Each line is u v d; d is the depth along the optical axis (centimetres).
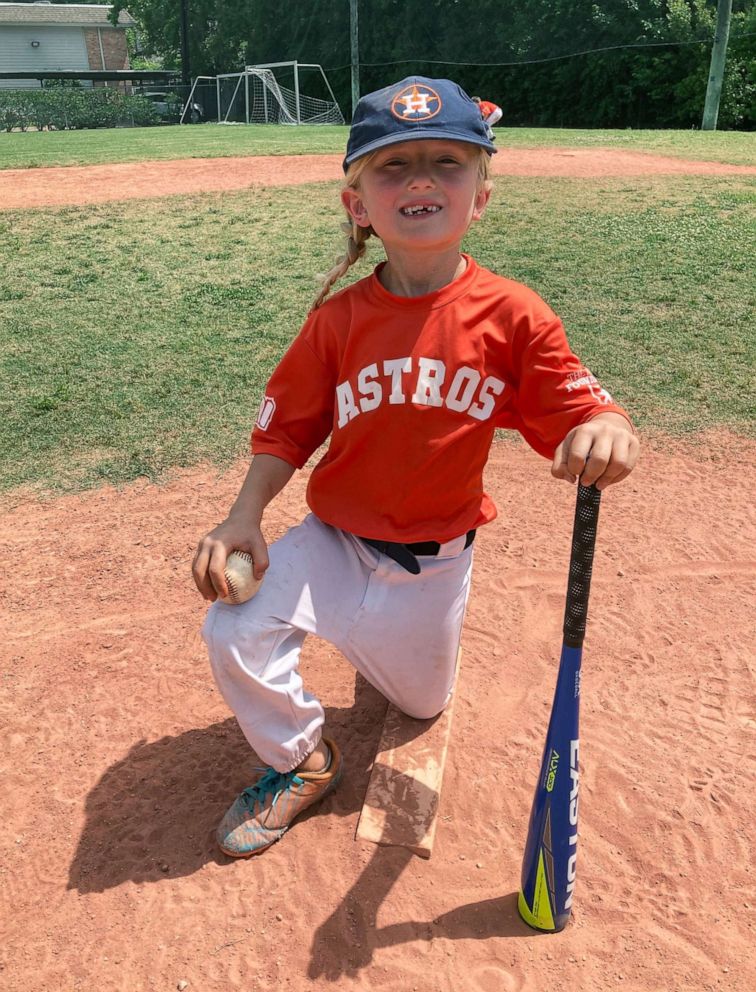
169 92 4006
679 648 272
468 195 176
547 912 178
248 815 203
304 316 586
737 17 2459
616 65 2698
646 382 473
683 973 174
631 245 712
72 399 473
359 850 201
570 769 165
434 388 179
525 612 291
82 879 199
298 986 173
